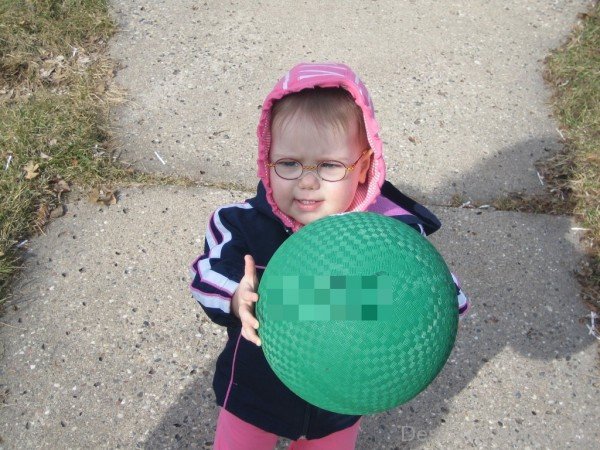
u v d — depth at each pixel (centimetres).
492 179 172
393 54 205
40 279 143
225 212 101
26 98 179
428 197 167
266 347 76
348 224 74
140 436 122
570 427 129
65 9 204
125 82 189
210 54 200
